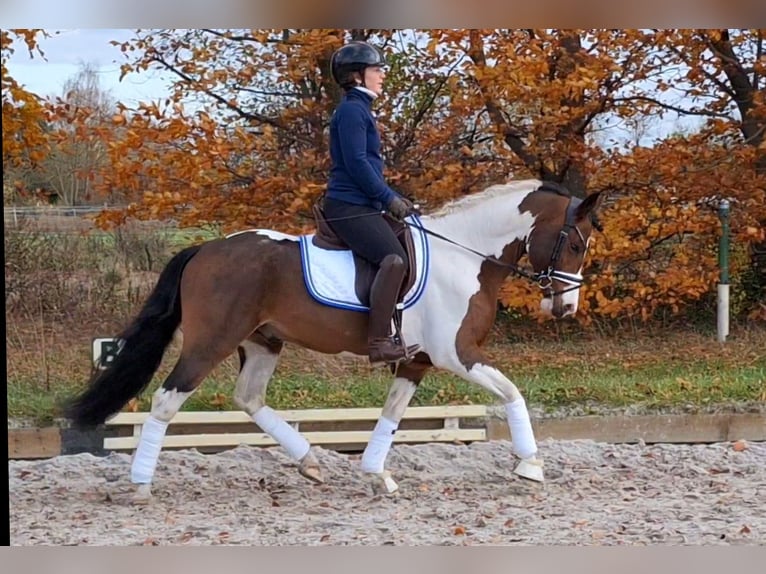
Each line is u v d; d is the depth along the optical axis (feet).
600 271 31.42
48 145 28.91
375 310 20.12
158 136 27.94
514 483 22.68
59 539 18.12
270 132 29.66
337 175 20.58
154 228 30.89
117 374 20.76
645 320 31.71
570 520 19.56
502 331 31.65
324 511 20.54
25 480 23.04
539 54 28.78
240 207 29.25
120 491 22.12
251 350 22.13
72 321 30.17
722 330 31.07
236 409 27.94
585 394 28.68
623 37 29.27
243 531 18.81
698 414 27.76
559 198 21.54
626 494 21.94
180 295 20.92
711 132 30.60
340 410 26.40
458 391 28.81
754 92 30.50
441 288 21.06
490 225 21.43
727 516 19.85
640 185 30.55
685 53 30.04
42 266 30.27
